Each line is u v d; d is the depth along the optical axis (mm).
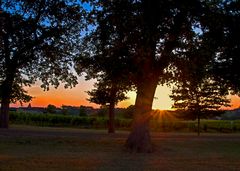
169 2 20188
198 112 42062
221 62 29047
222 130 58062
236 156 21688
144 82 23438
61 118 63000
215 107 42000
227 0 24188
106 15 21500
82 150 22625
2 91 15000
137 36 20391
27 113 64125
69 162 17375
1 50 14430
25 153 20141
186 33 21328
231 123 58219
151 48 20672
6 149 21734
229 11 24078
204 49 22141
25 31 14633
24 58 14977
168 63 21828
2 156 18547
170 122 57875
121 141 27031
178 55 21516
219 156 21578
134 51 21359
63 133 32781
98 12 21578
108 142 26469
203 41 22344
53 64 22750
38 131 33812
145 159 19594
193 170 16484
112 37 22109
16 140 25828
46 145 24297
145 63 22188
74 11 17156
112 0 21078
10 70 14648
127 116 64812
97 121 61781
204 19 21438
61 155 19750
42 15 15336
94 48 23703
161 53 21328
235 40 24969
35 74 23312
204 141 30500
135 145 23250
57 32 16125
